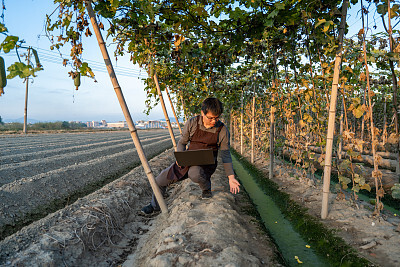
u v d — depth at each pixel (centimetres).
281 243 346
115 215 361
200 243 256
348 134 351
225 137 340
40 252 247
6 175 588
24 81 175
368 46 396
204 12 349
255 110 917
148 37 402
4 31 170
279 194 523
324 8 331
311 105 433
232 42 418
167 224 326
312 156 488
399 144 317
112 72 310
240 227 313
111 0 283
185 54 385
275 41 469
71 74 269
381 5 293
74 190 562
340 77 345
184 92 729
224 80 782
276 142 676
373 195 529
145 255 279
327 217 364
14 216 395
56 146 1237
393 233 294
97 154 1017
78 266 257
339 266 275
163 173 365
